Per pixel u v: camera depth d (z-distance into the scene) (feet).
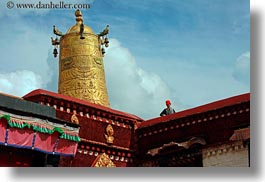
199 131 55.67
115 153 57.98
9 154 48.11
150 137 58.90
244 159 52.01
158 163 57.62
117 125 58.90
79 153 55.26
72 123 50.26
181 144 55.77
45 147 48.39
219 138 54.19
